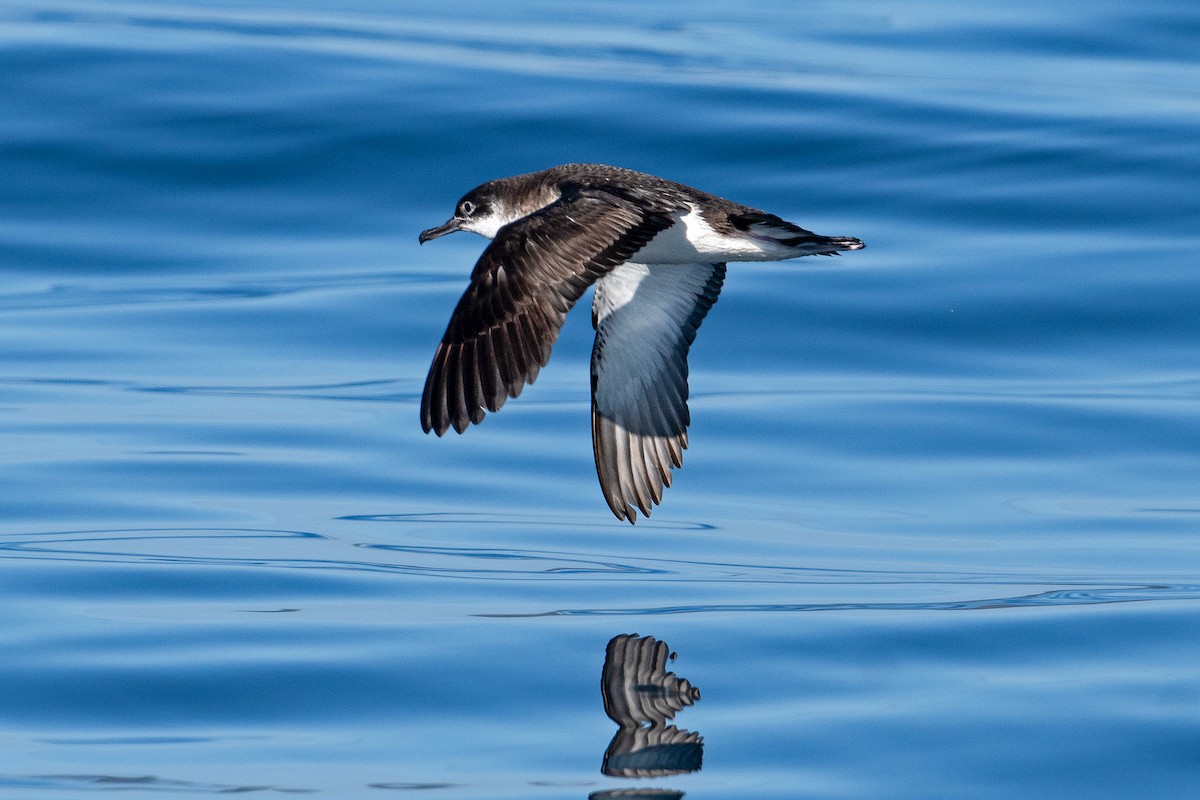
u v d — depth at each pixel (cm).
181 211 1927
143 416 1509
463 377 837
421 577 1195
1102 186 1939
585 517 1331
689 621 1112
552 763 911
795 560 1247
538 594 1167
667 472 1132
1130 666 1037
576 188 962
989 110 2131
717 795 870
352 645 1070
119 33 2303
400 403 1552
